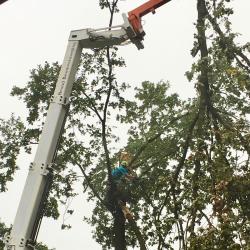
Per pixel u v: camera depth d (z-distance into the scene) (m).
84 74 13.15
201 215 9.97
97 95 13.20
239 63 11.55
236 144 10.27
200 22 11.70
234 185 9.77
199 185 10.34
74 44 9.48
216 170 10.11
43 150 8.41
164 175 13.16
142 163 13.37
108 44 9.62
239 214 9.81
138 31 9.73
